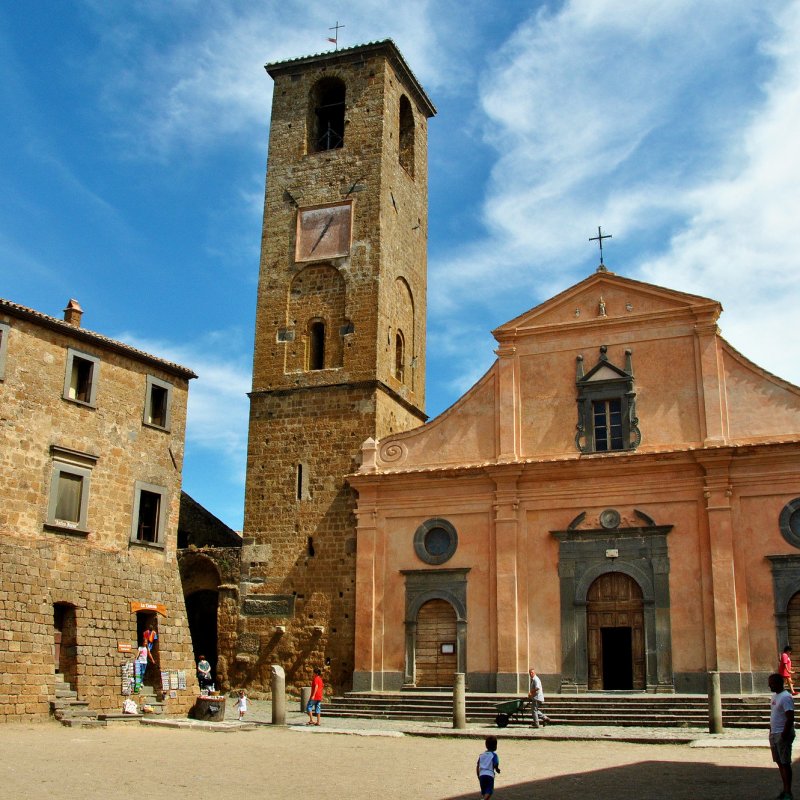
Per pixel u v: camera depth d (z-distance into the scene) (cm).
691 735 2617
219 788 1705
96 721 2738
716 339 3341
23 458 2877
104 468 3148
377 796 1648
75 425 3069
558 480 3394
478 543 3453
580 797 1662
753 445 3127
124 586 3138
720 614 3070
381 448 3716
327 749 2341
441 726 2914
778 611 3023
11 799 1531
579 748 2436
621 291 3506
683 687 3092
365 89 4256
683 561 3189
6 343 2883
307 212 4191
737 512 3148
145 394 3362
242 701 3080
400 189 4322
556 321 3559
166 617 3272
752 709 2873
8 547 2777
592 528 3312
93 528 3072
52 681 2803
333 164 4200
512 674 3259
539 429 3491
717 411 3262
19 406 2891
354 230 4075
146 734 2572
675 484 3253
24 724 2664
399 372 4194
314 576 3691
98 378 3180
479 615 3388
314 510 3772
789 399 3212
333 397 3888
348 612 3600
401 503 3591
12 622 2730
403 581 3512
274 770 1947
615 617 3247
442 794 1678
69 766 1912
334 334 3994
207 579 3950
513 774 1953
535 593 3331
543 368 3544
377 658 3462
